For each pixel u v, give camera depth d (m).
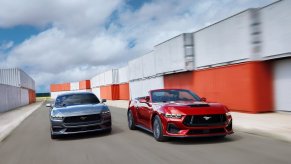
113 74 46.66
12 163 6.83
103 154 7.11
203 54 18.83
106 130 10.60
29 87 63.06
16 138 10.92
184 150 7.00
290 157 5.97
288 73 13.15
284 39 12.51
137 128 11.30
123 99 43.53
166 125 7.85
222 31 16.56
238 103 15.35
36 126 14.76
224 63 16.48
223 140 8.04
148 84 29.95
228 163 5.68
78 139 9.61
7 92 34.53
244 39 14.65
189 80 20.89
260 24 14.04
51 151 7.90
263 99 14.14
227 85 16.28
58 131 9.54
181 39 20.56
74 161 6.59
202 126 7.47
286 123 10.24
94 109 9.82
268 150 6.64
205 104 7.99
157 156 6.56
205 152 6.68
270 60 14.13
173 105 8.10
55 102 10.93
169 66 23.28
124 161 6.31
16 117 22.36
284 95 13.47
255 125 10.04
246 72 14.59
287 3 12.24
